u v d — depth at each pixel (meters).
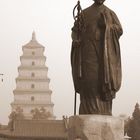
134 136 102.94
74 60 16.59
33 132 115.69
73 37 16.72
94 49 16.28
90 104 16.16
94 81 16.16
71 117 16.16
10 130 117.50
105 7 16.83
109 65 15.98
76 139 15.36
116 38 16.33
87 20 16.56
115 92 16.28
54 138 113.69
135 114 104.25
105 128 15.23
